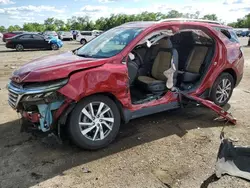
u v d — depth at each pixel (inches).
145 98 167.5
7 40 797.9
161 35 172.4
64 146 150.0
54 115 132.8
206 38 200.7
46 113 131.5
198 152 143.9
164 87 178.4
